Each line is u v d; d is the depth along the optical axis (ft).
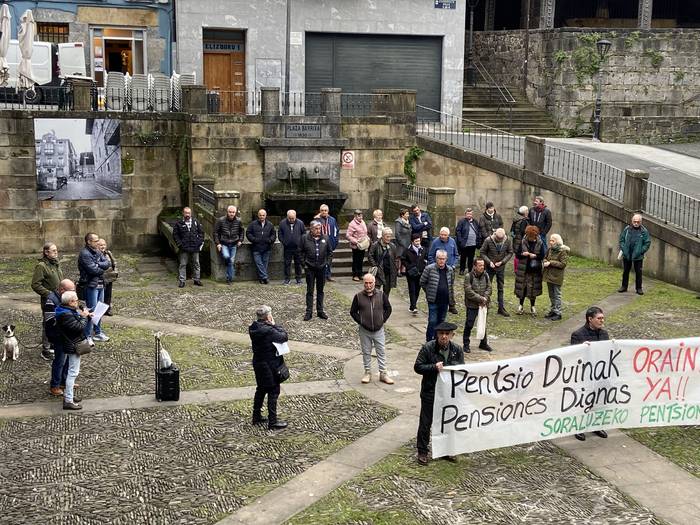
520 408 36.68
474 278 50.70
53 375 43.06
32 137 78.38
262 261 69.26
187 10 97.40
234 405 42.16
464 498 32.76
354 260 69.77
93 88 81.61
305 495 32.78
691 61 116.26
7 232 79.10
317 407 42.11
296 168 82.79
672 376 39.14
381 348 45.32
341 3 102.99
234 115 80.64
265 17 99.86
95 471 34.63
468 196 87.61
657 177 84.58
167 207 83.46
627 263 64.95
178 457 36.09
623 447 38.14
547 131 113.80
